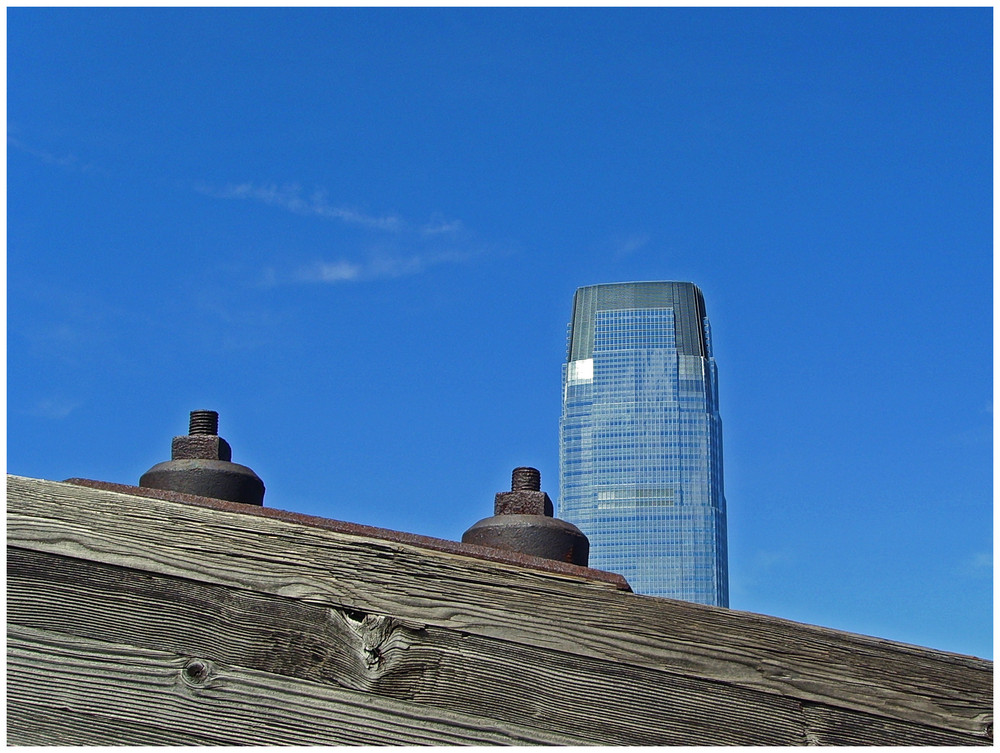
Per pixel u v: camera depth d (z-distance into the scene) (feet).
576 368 645.10
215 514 9.41
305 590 9.21
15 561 9.09
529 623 9.25
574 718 9.00
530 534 10.89
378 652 9.05
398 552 9.39
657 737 9.01
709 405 626.64
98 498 9.37
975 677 9.58
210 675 8.91
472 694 8.99
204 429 11.50
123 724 8.72
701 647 9.34
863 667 9.48
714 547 587.27
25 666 8.81
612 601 9.41
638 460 612.70
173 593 9.13
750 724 9.14
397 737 8.80
